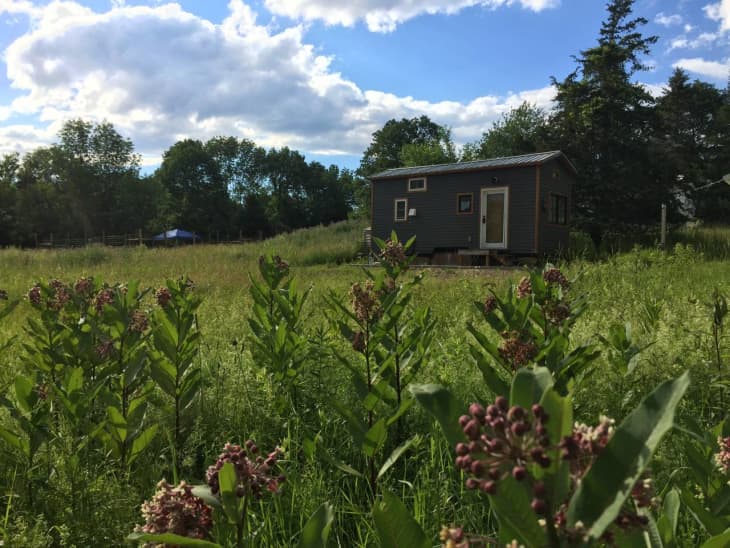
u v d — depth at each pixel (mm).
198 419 3340
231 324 6375
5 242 68188
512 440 889
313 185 103875
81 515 2453
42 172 79500
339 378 4336
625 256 16531
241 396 3762
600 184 30219
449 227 23328
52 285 4199
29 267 19312
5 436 2727
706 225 38438
